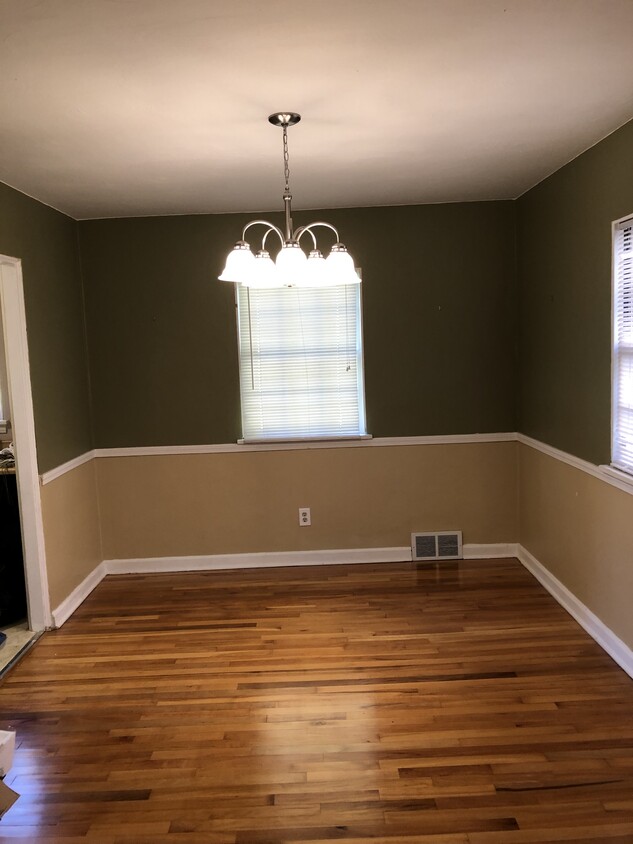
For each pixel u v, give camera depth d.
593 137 3.03
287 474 4.61
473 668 3.10
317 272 2.42
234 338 4.50
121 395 4.53
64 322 4.12
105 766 2.46
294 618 3.75
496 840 2.05
